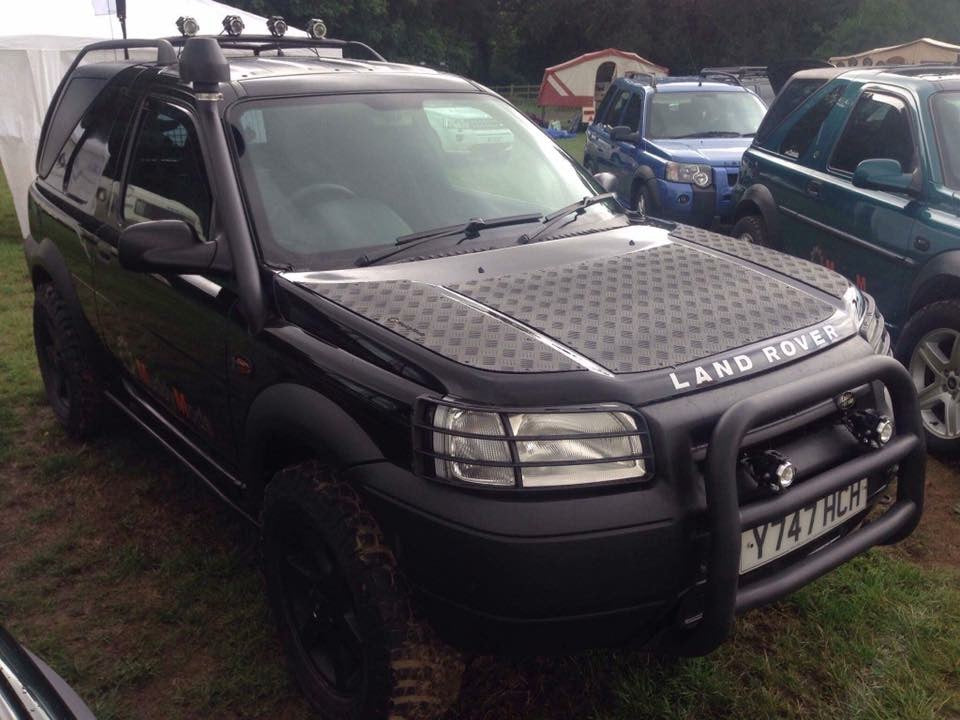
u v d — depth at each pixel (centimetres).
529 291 264
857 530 256
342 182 313
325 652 274
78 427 453
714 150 865
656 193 854
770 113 650
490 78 5966
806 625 305
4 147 966
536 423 213
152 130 360
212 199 303
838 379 238
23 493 420
